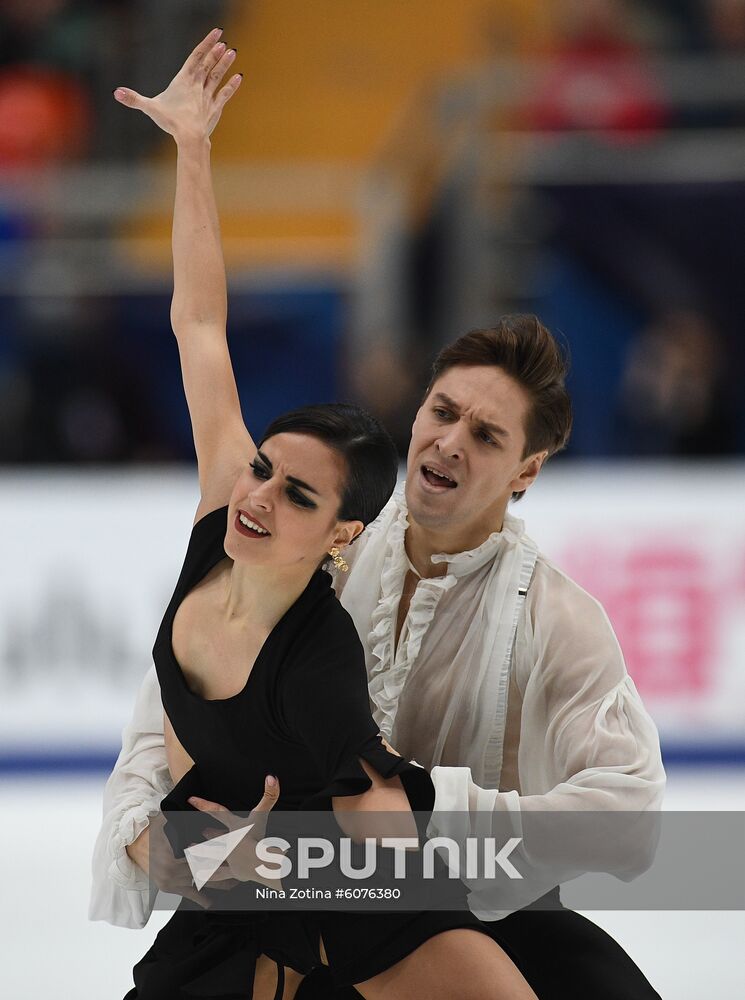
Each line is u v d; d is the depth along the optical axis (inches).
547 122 954.7
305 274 948.6
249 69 1170.6
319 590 324.8
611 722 342.0
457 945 311.6
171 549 772.6
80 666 770.2
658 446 951.0
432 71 1167.0
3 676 767.7
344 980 315.9
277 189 920.9
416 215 938.7
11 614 768.3
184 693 326.6
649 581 767.1
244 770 327.0
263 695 315.9
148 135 1080.2
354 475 313.9
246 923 327.9
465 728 353.7
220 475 346.3
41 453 927.0
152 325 935.0
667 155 940.6
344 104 1162.0
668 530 767.1
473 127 944.3
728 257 951.0
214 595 328.5
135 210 928.9
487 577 359.6
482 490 346.9
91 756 768.9
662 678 767.1
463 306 935.0
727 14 1066.1
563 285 952.9
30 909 543.5
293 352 956.6
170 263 932.0
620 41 1082.7
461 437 343.9
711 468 792.9
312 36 1175.0
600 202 945.5
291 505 310.0
